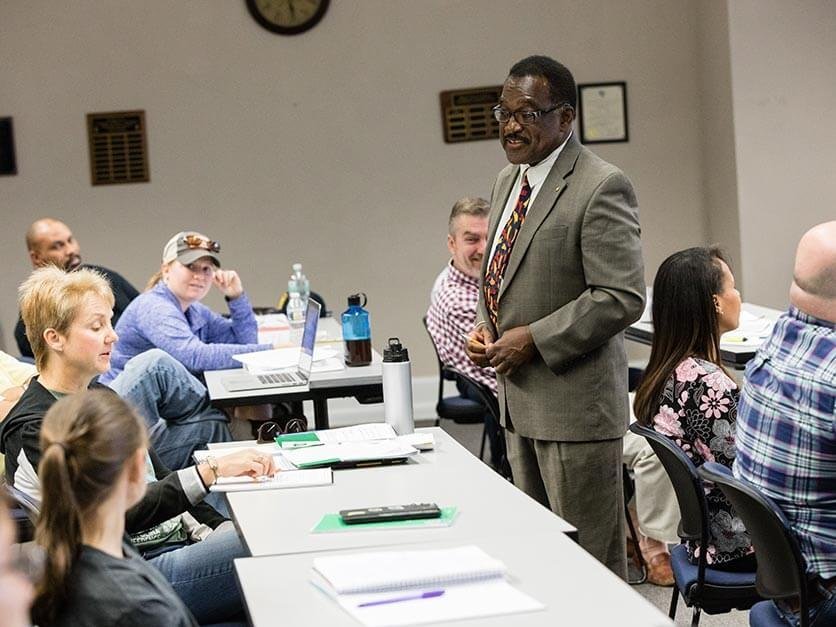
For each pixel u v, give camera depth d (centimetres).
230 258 765
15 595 128
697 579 298
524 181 346
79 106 746
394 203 773
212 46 751
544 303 337
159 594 182
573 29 770
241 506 262
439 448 313
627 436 411
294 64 757
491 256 361
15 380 382
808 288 249
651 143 779
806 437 246
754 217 727
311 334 416
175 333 482
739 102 720
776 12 715
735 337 449
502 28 766
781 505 252
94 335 282
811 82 719
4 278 750
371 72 763
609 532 342
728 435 308
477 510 251
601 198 326
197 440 407
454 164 772
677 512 404
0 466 304
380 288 778
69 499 176
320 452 302
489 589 197
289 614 191
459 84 768
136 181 753
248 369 453
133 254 758
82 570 177
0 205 747
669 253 786
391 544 228
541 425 339
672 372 315
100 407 183
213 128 756
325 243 771
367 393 413
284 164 763
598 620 182
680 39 774
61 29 741
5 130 743
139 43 747
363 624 184
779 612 262
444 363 516
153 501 275
